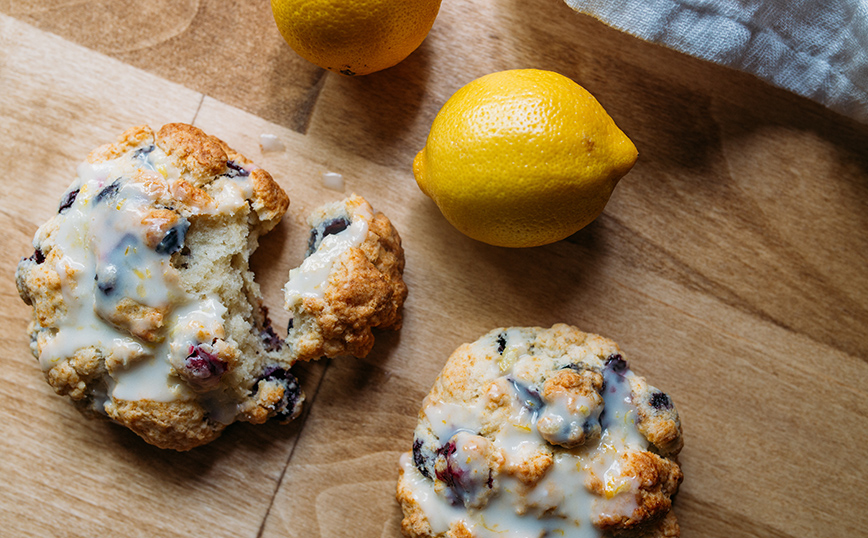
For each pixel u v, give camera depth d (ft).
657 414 1.13
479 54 1.23
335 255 1.15
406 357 1.22
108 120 1.23
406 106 1.23
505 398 1.11
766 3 1.14
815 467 1.22
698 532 1.22
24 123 1.23
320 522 1.21
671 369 1.23
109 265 1.10
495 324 1.23
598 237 1.23
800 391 1.23
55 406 1.22
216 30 1.23
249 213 1.17
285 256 1.22
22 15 1.23
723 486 1.22
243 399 1.17
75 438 1.22
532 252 1.23
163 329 1.12
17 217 1.23
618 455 1.11
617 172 1.10
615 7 1.15
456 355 1.16
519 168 1.06
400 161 1.23
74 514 1.21
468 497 1.09
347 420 1.22
